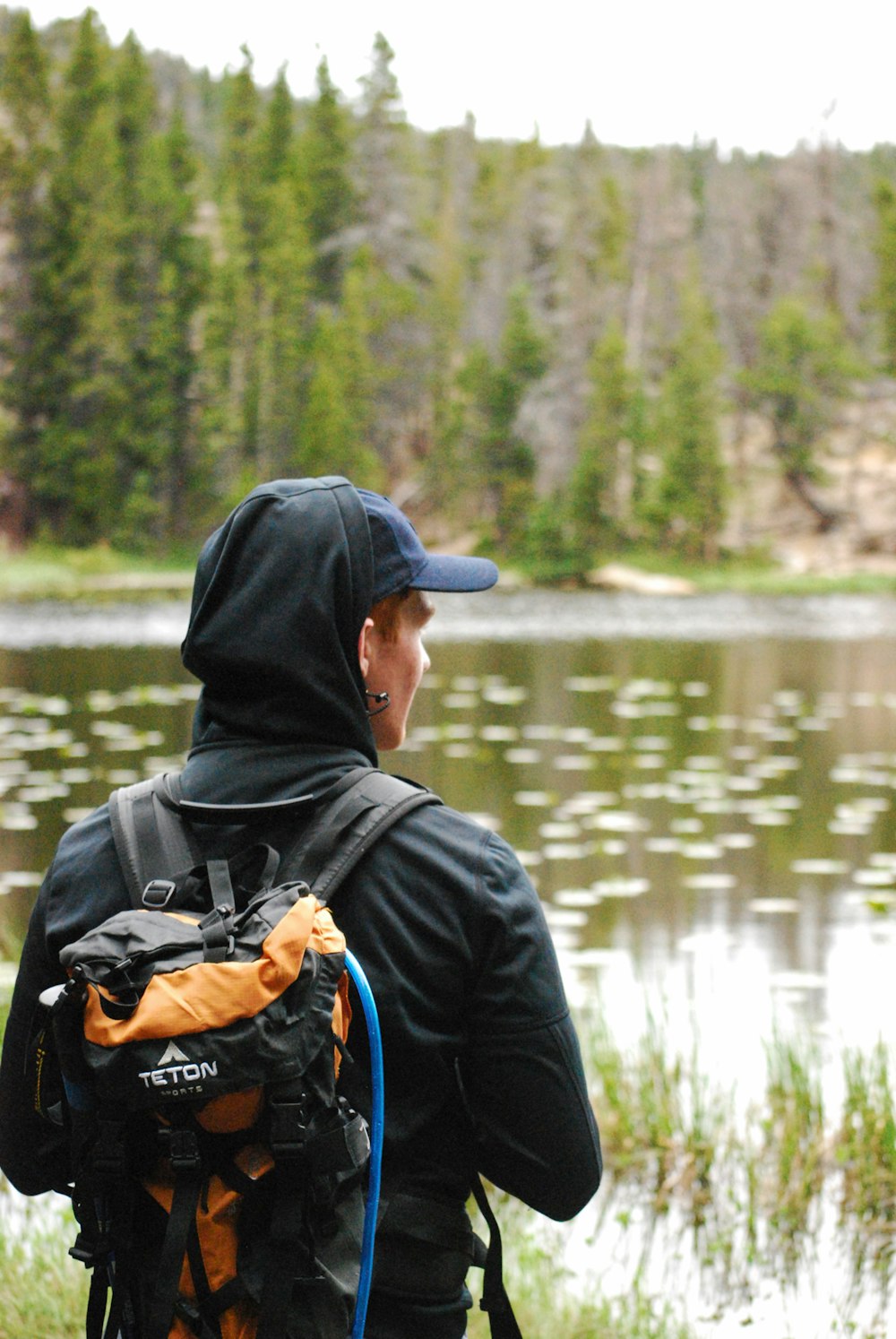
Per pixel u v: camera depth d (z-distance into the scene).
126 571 56.38
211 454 64.50
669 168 89.19
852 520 68.31
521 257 78.69
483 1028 1.30
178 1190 1.18
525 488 66.12
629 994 5.75
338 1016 1.23
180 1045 1.14
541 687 19.20
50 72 68.75
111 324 61.19
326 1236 1.20
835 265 82.19
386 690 1.49
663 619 37.12
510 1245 3.40
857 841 9.16
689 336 66.81
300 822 1.34
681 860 8.57
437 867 1.32
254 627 1.37
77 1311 2.84
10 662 21.84
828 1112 4.33
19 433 60.88
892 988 5.86
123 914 1.25
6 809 9.70
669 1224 3.68
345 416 65.25
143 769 11.41
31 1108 1.45
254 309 69.19
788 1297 3.26
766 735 14.37
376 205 76.38
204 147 96.56
